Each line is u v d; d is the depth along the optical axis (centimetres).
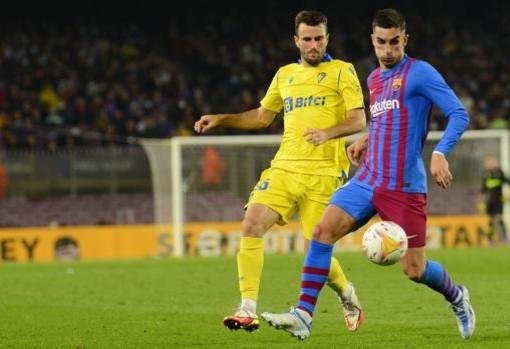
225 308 3869
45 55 12638
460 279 4766
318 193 3002
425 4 15012
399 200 2719
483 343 2769
